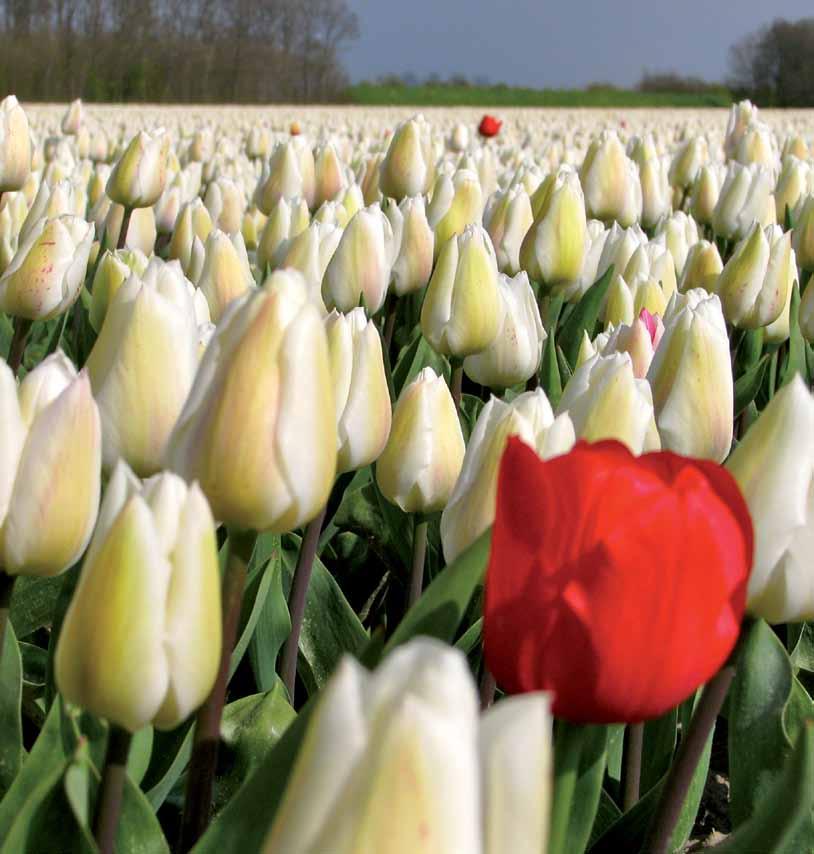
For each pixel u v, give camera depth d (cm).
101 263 327
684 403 207
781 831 125
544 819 79
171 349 166
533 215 429
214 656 120
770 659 193
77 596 116
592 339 402
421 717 71
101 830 132
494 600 114
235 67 5319
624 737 209
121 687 116
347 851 73
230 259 323
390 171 518
